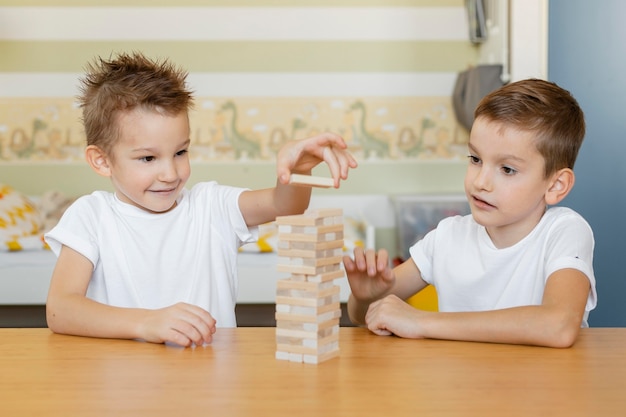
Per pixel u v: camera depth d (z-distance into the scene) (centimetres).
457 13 367
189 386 73
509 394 71
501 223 112
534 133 107
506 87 113
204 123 370
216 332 98
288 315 82
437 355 85
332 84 371
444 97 371
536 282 116
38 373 79
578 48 205
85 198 127
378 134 373
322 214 82
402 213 340
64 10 362
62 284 115
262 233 312
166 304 126
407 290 132
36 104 365
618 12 203
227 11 366
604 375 77
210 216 133
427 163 374
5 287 290
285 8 367
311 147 101
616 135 204
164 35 366
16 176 366
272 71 370
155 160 118
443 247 129
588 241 111
